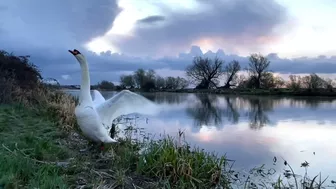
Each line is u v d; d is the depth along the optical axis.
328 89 51.97
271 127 13.85
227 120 16.17
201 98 40.56
